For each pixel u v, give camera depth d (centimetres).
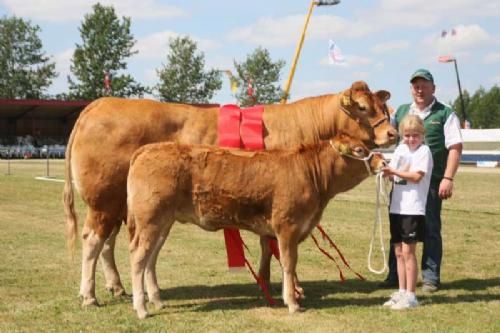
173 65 7588
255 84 7325
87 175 671
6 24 7794
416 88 752
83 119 684
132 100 704
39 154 5181
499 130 3169
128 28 7238
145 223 605
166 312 633
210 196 614
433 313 622
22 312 629
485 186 2003
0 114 5766
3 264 859
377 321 594
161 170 605
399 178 645
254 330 568
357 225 1216
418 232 643
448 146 736
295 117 712
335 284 765
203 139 695
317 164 626
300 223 618
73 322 596
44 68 7900
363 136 696
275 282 784
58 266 850
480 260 893
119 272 825
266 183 610
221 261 896
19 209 1463
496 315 616
